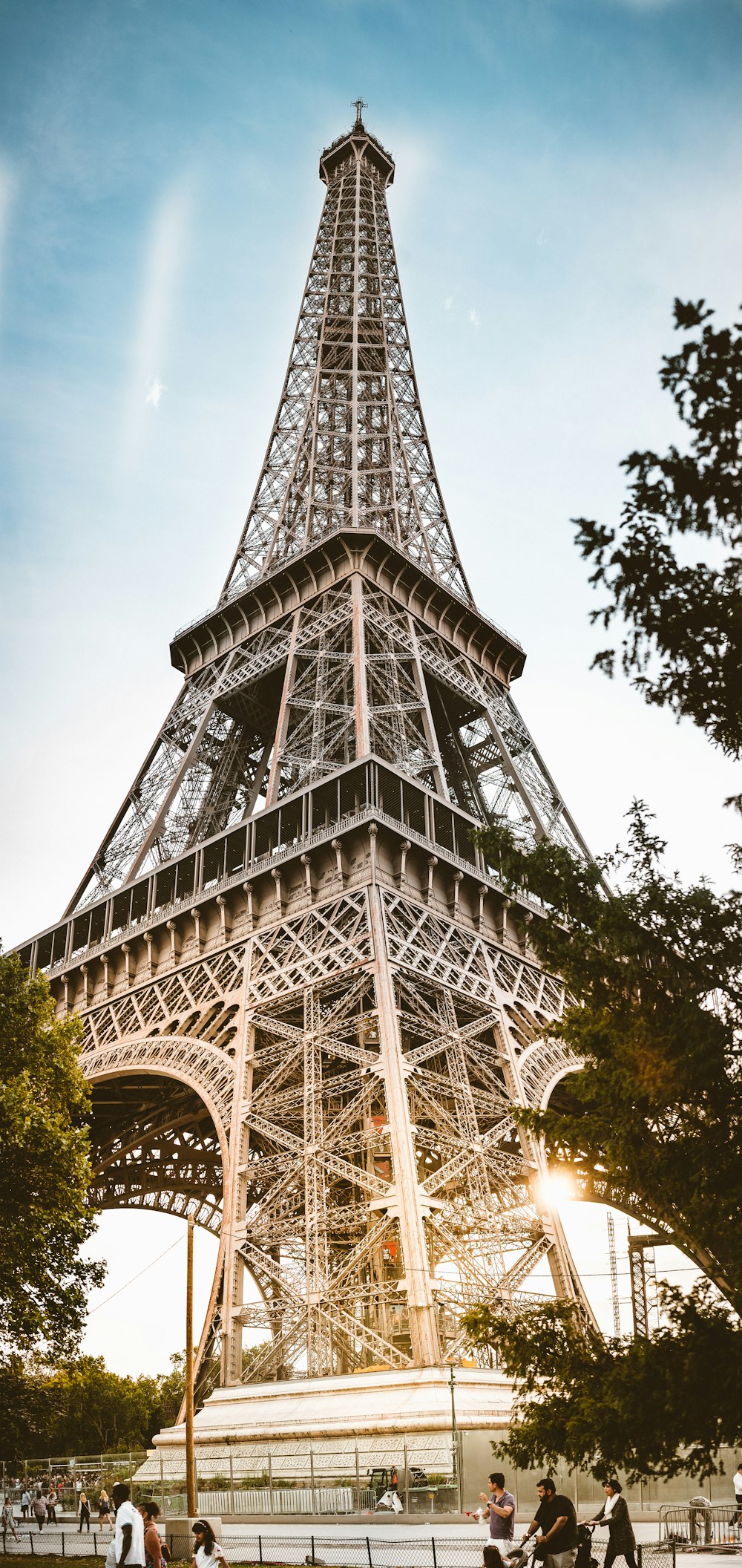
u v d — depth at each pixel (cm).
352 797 8019
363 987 6869
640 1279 8012
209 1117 10019
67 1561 4606
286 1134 6500
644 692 2344
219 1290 6288
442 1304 5609
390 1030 6262
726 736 2341
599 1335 3102
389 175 15938
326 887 7531
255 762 10906
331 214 15000
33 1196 5438
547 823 9238
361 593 9500
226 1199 6431
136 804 10050
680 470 2128
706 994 2741
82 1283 5634
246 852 8212
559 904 3127
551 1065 7444
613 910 2894
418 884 7619
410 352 13112
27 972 6247
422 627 10125
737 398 2056
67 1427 16675
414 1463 4900
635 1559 2833
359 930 6962
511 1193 6500
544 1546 2525
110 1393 17300
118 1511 2730
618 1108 2962
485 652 10862
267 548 11206
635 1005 2972
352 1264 5838
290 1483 5206
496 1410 5225
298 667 9538
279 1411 5512
